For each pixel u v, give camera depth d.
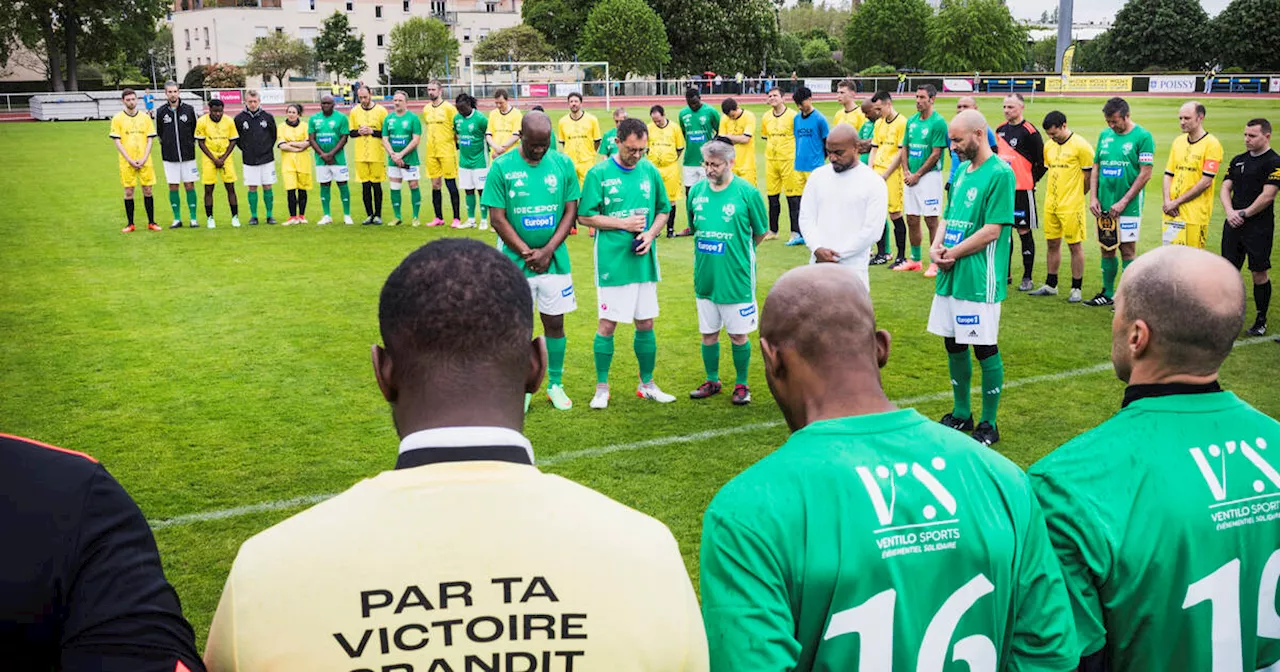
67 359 7.85
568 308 6.70
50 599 1.28
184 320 9.10
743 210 6.44
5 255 12.22
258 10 73.25
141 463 5.66
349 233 14.05
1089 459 2.05
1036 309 9.48
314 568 1.32
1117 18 72.31
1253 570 2.05
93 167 22.27
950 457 1.88
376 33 77.00
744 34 61.31
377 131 14.59
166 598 1.35
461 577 1.33
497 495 1.37
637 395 7.01
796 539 1.79
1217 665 2.03
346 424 6.34
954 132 5.80
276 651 1.29
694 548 4.56
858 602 1.78
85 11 59.38
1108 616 2.02
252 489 5.30
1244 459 2.04
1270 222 8.23
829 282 1.99
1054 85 51.00
